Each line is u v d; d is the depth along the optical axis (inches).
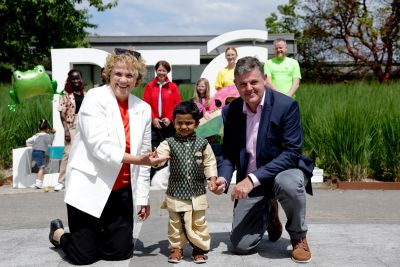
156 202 278.5
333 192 313.4
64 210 265.3
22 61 911.0
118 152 155.9
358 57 1306.6
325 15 1321.4
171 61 442.6
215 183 161.3
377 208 264.2
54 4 882.8
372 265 157.8
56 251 177.2
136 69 164.1
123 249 164.9
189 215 160.9
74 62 402.3
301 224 159.6
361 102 377.7
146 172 173.0
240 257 167.9
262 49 424.8
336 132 343.6
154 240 192.2
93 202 158.4
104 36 1164.5
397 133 338.0
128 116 167.6
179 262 163.2
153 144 329.1
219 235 199.0
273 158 165.8
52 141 356.8
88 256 160.9
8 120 415.8
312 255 169.0
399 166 334.0
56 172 367.9
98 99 161.6
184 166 161.0
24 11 883.4
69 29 937.5
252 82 158.7
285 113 162.2
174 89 335.0
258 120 166.2
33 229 212.4
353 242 184.9
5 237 198.7
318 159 352.5
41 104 458.6
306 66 1369.3
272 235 186.2
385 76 1269.7
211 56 1110.4
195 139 164.7
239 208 169.6
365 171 336.2
